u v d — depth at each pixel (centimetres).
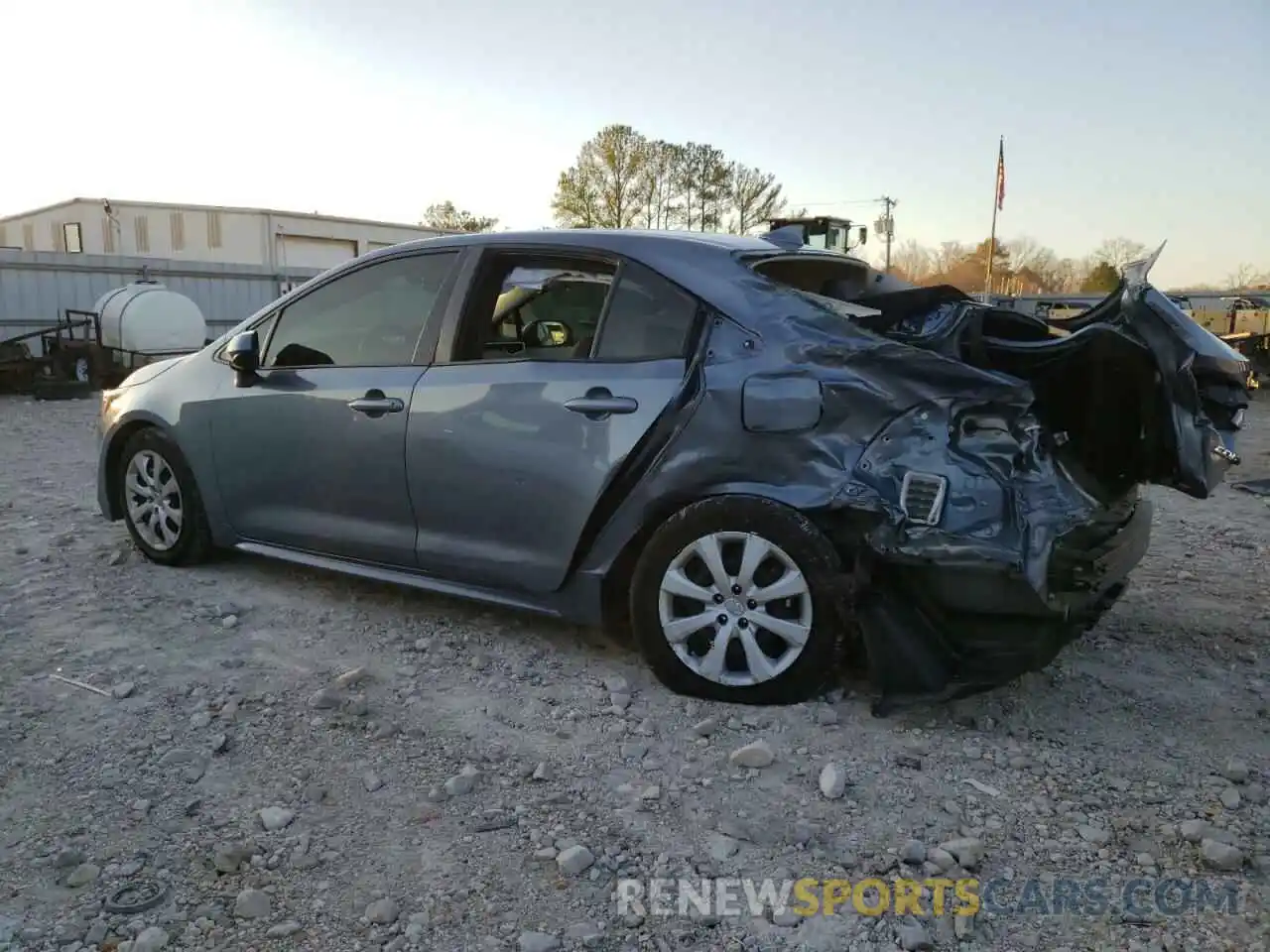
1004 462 319
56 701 358
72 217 3384
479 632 432
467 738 335
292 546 467
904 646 330
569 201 4875
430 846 273
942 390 327
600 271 391
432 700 364
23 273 1853
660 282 375
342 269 461
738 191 4878
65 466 861
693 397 354
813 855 270
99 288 1953
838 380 335
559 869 262
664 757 323
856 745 330
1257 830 281
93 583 491
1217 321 2025
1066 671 397
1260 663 409
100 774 307
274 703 360
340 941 234
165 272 2036
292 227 3309
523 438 384
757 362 347
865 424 332
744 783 306
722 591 354
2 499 697
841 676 378
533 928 240
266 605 462
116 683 374
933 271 5366
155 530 520
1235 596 504
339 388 436
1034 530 312
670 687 367
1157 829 283
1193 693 378
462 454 397
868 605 332
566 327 398
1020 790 304
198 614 449
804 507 336
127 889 251
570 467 374
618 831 281
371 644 418
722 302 361
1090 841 277
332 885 255
